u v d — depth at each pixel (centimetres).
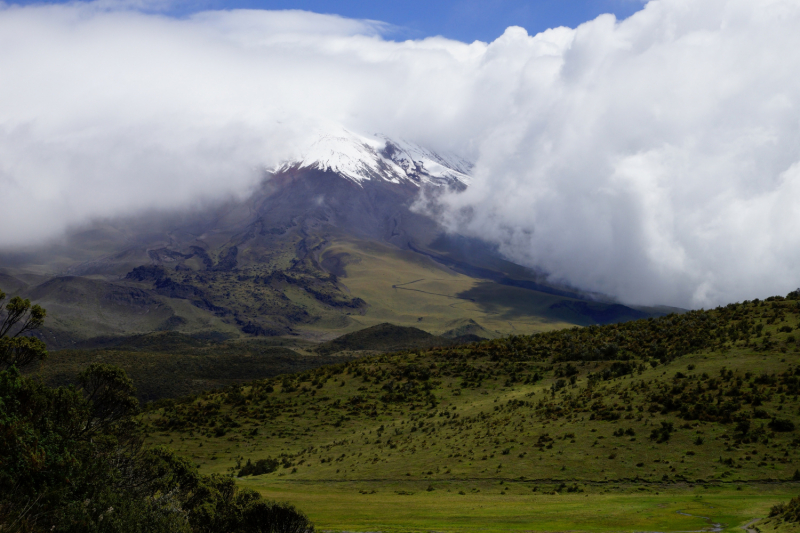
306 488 7506
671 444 6694
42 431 2648
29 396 2791
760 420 6731
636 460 6544
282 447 10550
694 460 6284
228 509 3966
